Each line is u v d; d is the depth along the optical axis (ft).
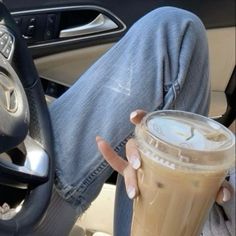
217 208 3.43
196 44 3.43
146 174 2.18
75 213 3.54
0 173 3.00
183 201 2.18
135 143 2.27
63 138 3.58
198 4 5.92
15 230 3.02
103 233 4.45
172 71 3.35
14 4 5.27
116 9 5.68
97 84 3.57
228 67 6.36
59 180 3.49
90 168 3.48
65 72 5.83
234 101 6.38
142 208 2.30
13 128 2.92
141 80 3.39
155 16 3.51
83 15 5.64
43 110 3.65
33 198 3.25
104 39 5.77
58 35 5.58
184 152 2.02
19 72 3.64
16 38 3.66
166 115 2.27
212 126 2.22
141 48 3.44
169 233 2.29
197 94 3.44
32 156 3.36
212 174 2.08
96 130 3.50
